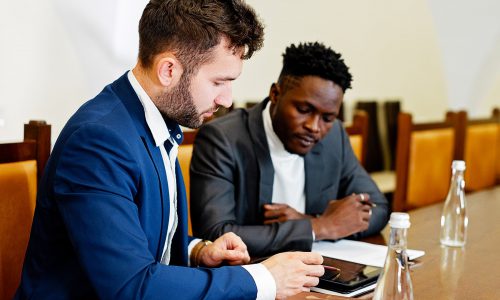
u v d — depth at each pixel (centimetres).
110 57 287
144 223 113
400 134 257
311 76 161
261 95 392
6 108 253
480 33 530
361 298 118
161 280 103
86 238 101
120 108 114
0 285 137
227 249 139
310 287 119
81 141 106
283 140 170
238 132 175
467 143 314
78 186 104
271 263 116
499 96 551
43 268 112
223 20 111
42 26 261
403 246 97
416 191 261
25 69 257
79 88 278
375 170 428
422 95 519
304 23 411
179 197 131
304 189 182
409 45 500
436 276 131
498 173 348
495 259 146
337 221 163
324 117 165
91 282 101
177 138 126
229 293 108
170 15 111
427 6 506
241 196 173
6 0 247
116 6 285
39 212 112
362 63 462
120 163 107
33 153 147
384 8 472
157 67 113
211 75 114
